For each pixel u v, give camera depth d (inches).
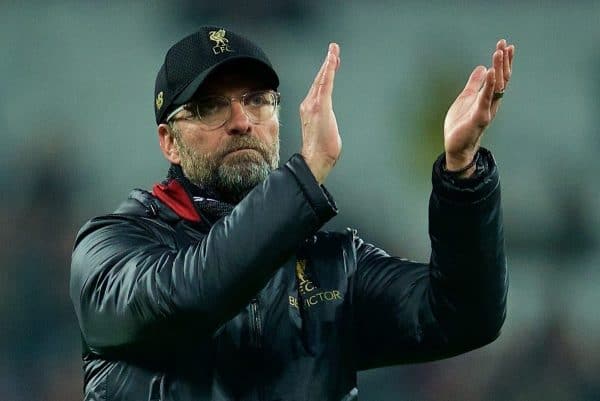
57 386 1300.4
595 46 1521.9
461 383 1294.3
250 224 358.9
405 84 1502.2
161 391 379.9
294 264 405.4
